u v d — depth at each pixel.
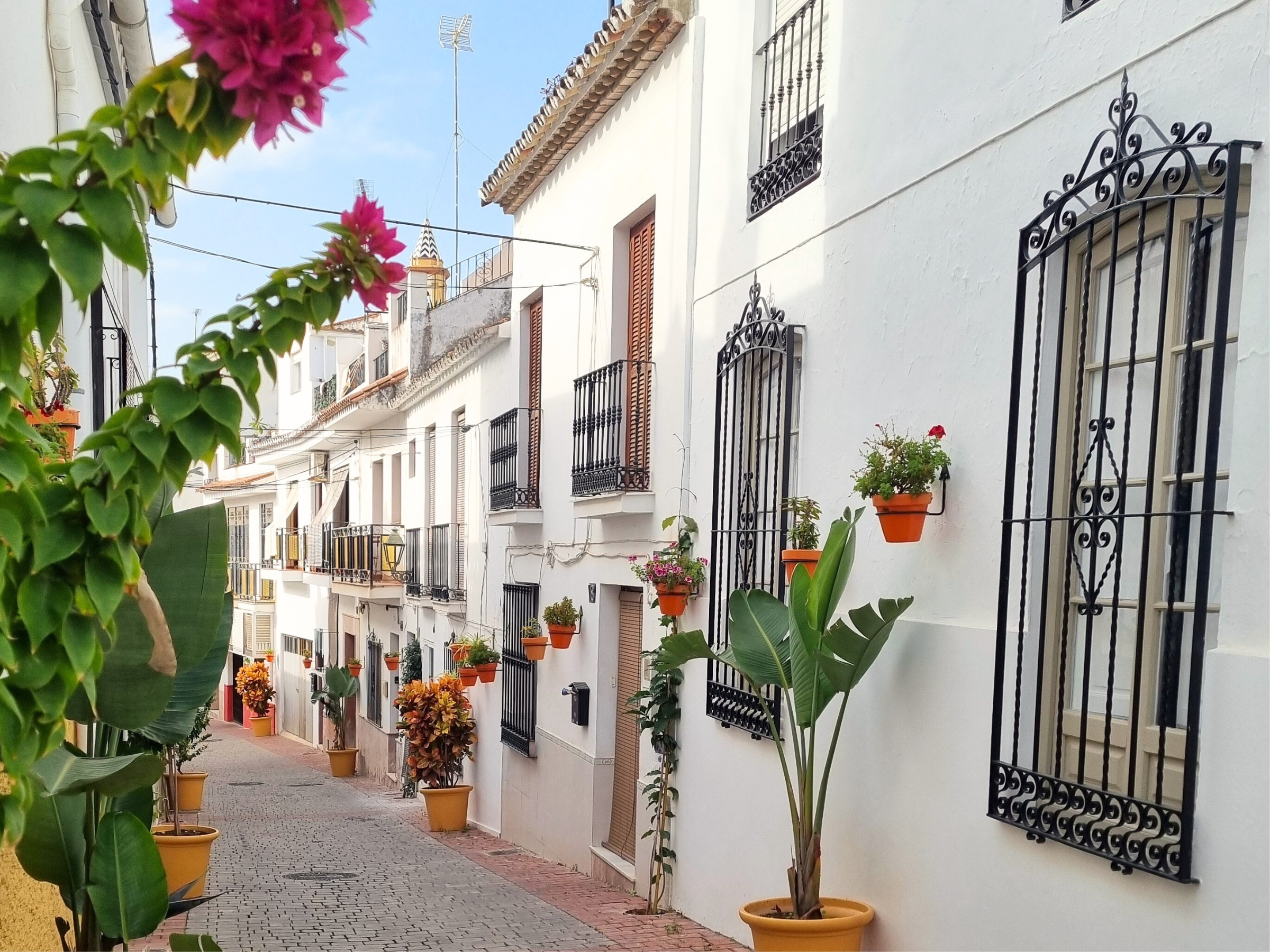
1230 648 3.58
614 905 8.56
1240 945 3.42
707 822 7.62
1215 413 3.59
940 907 5.00
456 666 14.95
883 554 5.71
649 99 9.36
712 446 7.93
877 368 5.85
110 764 3.21
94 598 2.09
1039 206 4.66
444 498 17.12
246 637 36.25
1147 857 3.77
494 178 13.01
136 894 3.94
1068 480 4.56
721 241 7.93
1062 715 4.29
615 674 10.18
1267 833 3.34
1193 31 3.89
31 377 4.22
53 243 1.88
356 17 1.94
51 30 5.30
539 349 12.84
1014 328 4.71
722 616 7.53
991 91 4.98
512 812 13.03
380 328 23.23
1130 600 4.27
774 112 7.35
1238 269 3.85
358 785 20.84
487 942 7.23
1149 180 3.94
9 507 1.98
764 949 5.29
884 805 5.51
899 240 5.68
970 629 4.88
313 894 9.21
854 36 6.20
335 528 23.97
